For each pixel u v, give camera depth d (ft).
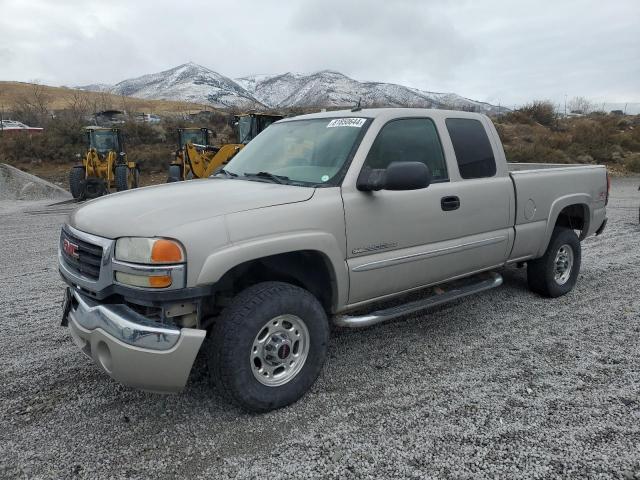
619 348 14.01
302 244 10.80
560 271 18.42
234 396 10.22
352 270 11.84
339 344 14.35
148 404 11.18
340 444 9.71
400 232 12.70
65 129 98.17
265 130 15.70
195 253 9.41
